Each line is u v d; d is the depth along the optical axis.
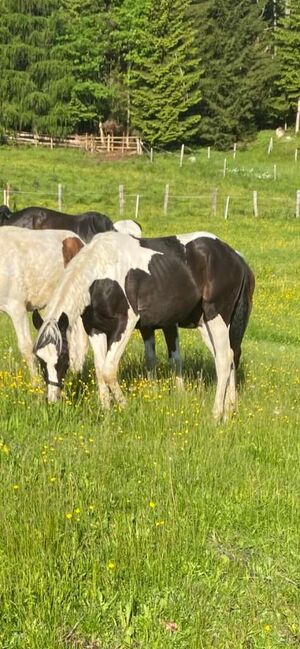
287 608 5.72
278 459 8.45
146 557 6.02
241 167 60.84
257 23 75.31
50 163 57.03
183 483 7.43
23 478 7.09
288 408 10.83
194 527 6.57
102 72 72.62
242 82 70.94
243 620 5.49
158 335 16.98
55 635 5.08
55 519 6.24
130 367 12.18
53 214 16.16
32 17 67.00
